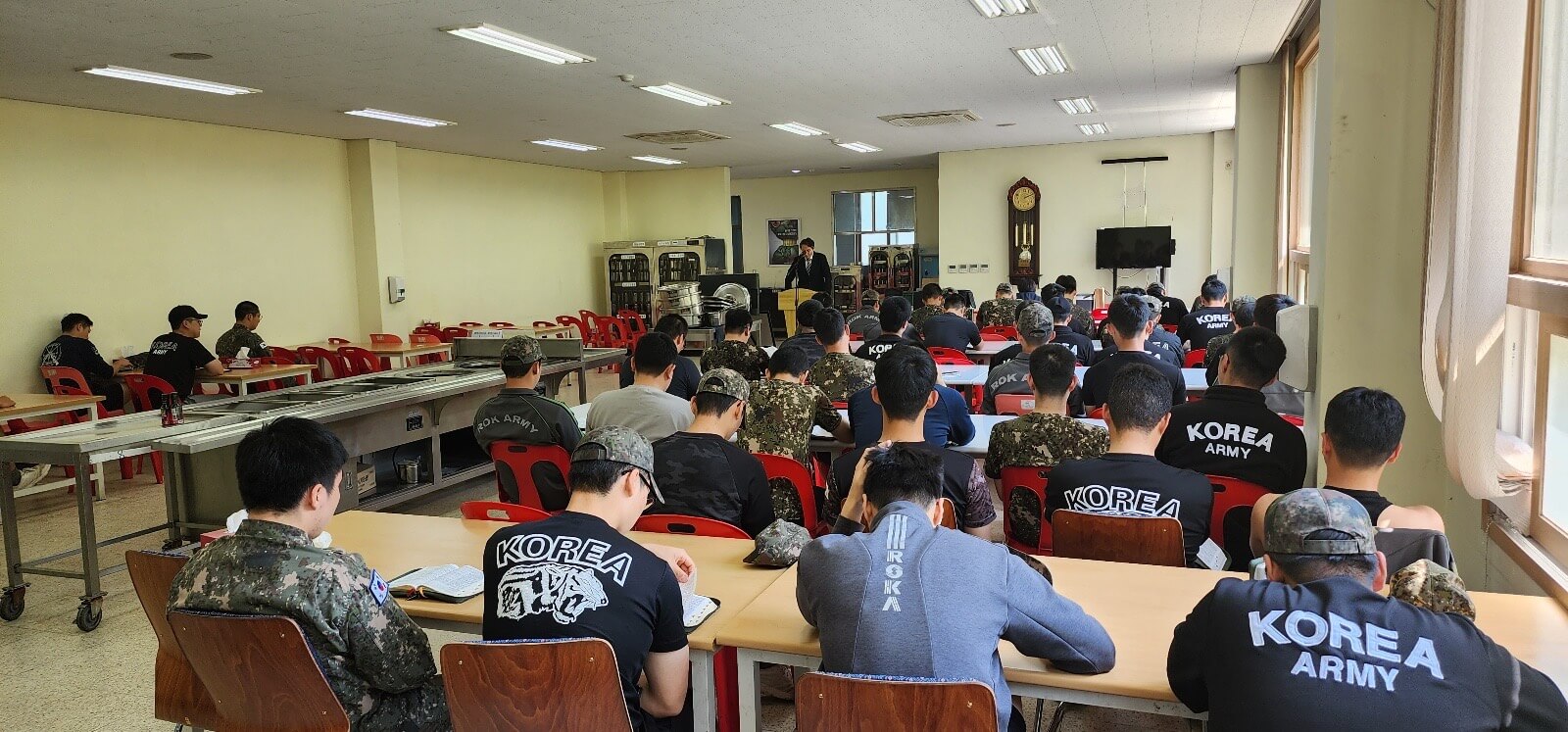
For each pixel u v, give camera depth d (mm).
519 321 14031
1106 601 2074
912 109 9992
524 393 3898
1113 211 14141
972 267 14859
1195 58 8055
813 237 18828
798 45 6750
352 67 6855
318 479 1852
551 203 14727
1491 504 2646
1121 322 4203
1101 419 4008
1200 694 1514
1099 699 1707
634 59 6984
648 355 3840
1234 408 2896
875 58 7297
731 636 1946
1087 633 1681
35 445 3900
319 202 10562
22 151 7555
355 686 1814
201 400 5086
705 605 2080
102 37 5715
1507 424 2738
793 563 2398
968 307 9539
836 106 9609
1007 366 4672
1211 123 12289
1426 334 2855
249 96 7824
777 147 13133
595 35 6199
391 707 1870
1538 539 2381
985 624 1590
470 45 6336
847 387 4684
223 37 5828
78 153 7980
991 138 13102
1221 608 1440
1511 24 2262
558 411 3877
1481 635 1340
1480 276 2338
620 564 1789
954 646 1557
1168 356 5301
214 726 2082
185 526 4504
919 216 18031
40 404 5910
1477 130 2340
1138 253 13742
